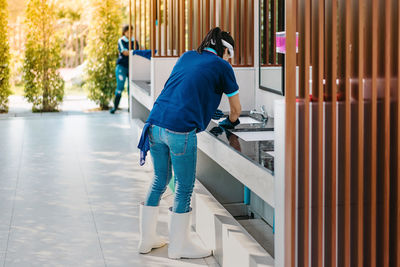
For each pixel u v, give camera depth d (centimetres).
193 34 568
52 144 737
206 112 362
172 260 368
